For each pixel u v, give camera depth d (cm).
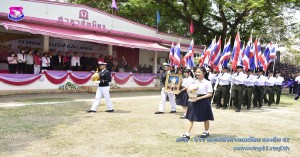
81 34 1688
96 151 613
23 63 1477
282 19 2605
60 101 1259
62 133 746
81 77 1653
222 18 2602
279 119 1084
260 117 1112
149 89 2053
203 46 2659
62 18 1642
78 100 1320
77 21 1712
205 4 2550
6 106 1080
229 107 1334
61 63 1666
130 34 2033
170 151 629
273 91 1565
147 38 2153
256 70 1462
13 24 1384
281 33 2827
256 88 1420
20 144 643
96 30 1809
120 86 1873
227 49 1314
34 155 576
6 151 594
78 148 629
